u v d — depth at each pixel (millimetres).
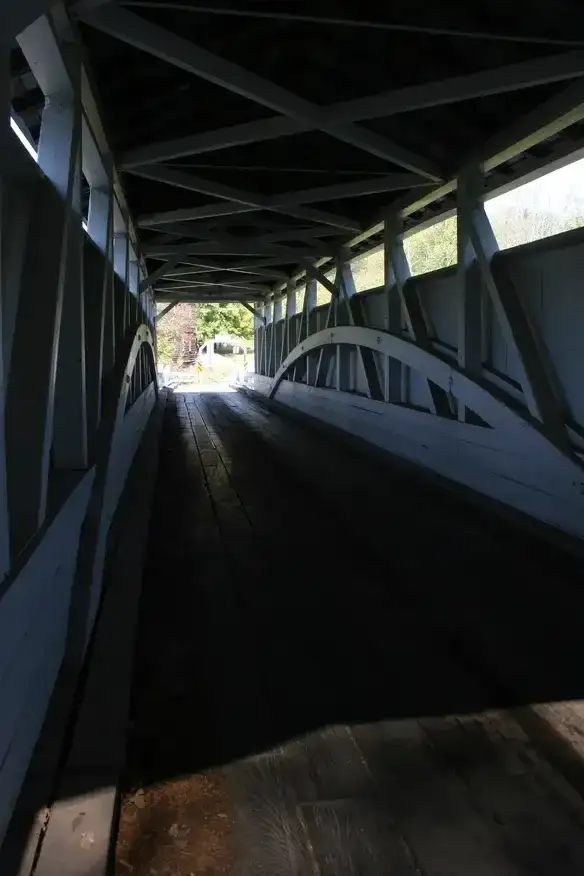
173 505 6148
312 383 15102
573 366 5266
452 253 11453
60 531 2754
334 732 2549
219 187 8133
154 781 2252
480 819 2082
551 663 3104
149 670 3020
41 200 2846
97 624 3381
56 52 3143
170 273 15281
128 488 6449
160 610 3705
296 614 3664
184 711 2682
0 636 1694
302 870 1876
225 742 2479
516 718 2652
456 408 7531
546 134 5535
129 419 7102
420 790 2219
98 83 5070
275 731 2553
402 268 8922
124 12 4008
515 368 6133
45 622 2430
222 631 3439
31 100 4461
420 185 7484
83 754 2287
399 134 6328
